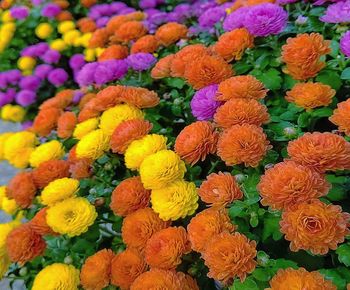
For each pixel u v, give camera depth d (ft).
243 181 1.11
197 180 1.30
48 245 1.43
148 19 2.48
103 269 1.17
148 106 1.49
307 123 1.24
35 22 3.45
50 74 3.18
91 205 1.32
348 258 0.88
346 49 1.25
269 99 1.44
